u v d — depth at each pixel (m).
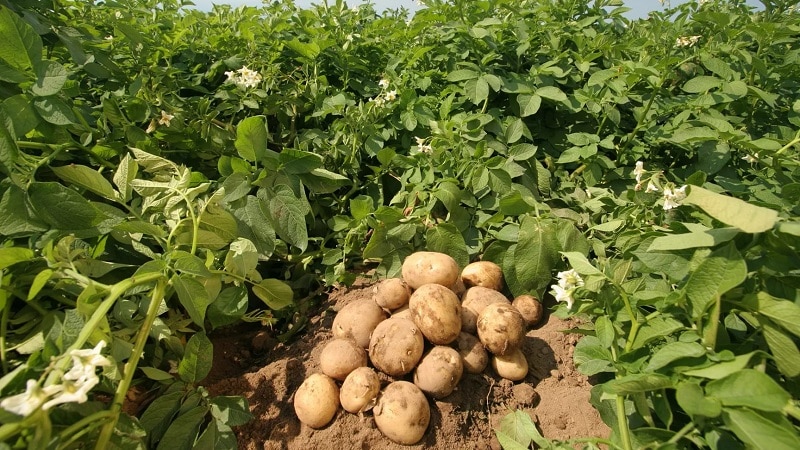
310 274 2.88
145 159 2.35
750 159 2.78
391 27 4.63
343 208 3.19
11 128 1.88
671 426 1.62
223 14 4.68
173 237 2.09
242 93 3.35
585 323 2.25
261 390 2.14
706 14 3.14
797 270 1.64
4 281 1.57
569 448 1.69
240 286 2.26
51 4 2.92
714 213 1.52
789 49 3.63
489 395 2.07
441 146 3.01
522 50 3.46
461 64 3.39
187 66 3.75
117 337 1.73
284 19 4.01
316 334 2.45
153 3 4.55
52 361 1.24
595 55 3.35
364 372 1.95
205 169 3.10
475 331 2.21
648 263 1.82
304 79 3.72
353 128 3.19
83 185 2.04
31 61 1.99
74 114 2.35
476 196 2.97
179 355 2.08
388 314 2.33
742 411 1.26
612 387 1.48
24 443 1.18
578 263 1.86
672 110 3.26
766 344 1.66
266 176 2.56
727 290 1.40
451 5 4.23
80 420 1.36
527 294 2.46
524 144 3.04
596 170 3.07
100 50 3.16
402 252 2.77
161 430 1.82
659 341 1.77
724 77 3.07
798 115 3.03
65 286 1.75
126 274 2.17
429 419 1.92
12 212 1.74
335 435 1.92
